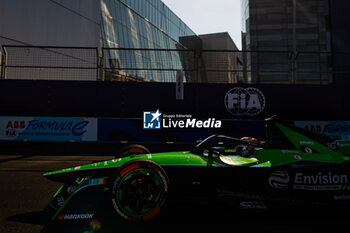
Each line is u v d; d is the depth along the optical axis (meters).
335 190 2.56
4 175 4.43
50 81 7.93
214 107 8.13
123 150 3.40
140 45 29.02
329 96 8.34
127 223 2.24
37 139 7.80
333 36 21.95
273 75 22.81
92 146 7.94
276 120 2.97
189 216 2.44
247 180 2.53
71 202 2.20
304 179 2.55
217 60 11.02
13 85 7.88
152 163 2.24
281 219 2.38
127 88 8.06
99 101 8.00
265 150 2.79
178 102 8.10
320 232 2.10
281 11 24.12
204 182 2.50
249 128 8.14
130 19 29.06
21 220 2.34
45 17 12.10
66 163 5.84
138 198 2.19
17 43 10.73
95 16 15.57
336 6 21.84
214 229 2.13
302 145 2.81
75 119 7.91
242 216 2.45
